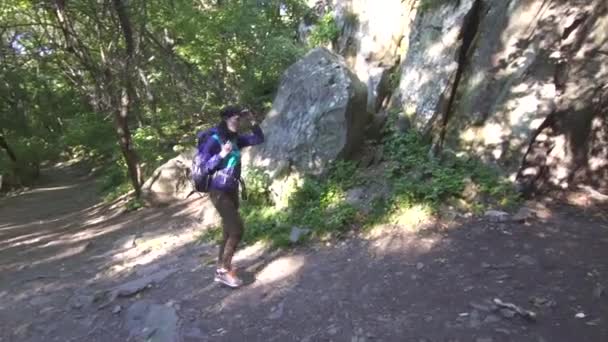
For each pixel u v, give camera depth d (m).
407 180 6.53
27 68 17.16
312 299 4.62
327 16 11.66
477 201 6.05
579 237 5.13
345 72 7.59
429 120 7.41
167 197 10.69
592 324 3.67
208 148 4.89
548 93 6.33
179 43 13.80
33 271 7.23
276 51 11.19
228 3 11.66
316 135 7.33
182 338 4.30
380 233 5.75
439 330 3.84
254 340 4.14
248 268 5.55
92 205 14.61
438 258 4.98
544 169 6.35
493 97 6.75
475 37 7.31
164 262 6.43
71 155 35.69
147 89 14.57
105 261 7.08
